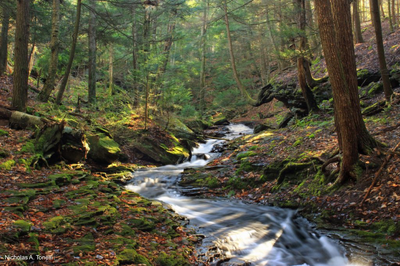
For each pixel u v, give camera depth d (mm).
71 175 8492
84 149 9969
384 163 7137
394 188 6652
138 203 7723
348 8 8102
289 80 17297
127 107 16672
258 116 26734
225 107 31562
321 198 7766
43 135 9422
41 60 21938
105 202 6906
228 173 10773
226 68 34531
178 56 28234
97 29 19203
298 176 9102
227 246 6078
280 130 14477
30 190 6461
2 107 10445
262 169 10242
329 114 13492
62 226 5156
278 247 6238
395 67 12828
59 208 6027
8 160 7684
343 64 7957
